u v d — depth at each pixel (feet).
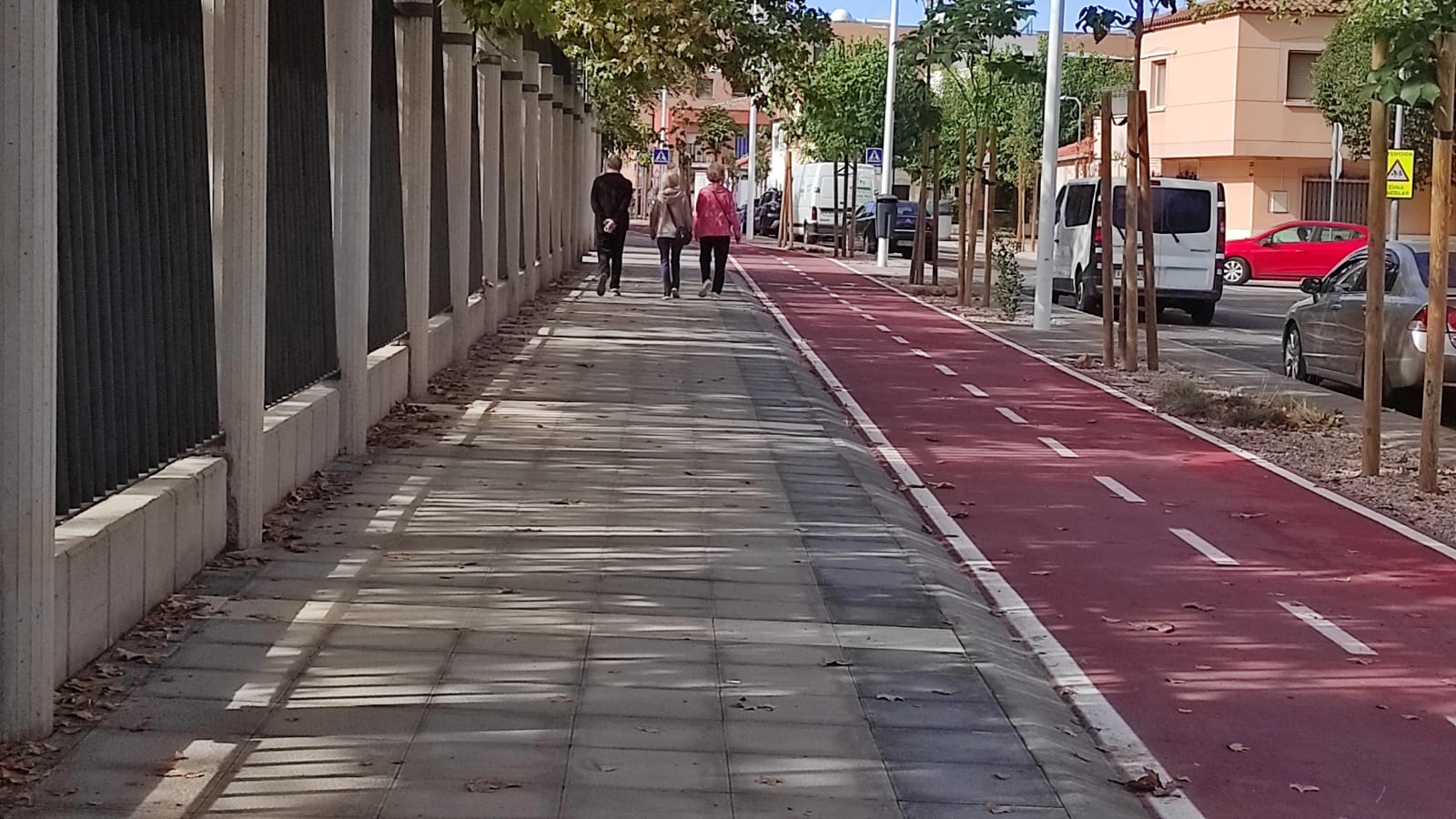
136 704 19.36
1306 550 33.27
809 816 17.12
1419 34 38.32
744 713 20.36
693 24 80.12
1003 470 42.14
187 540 24.58
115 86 22.61
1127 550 33.04
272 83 31.48
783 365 59.67
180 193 25.25
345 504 31.45
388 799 16.85
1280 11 72.33
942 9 94.38
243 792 16.85
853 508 33.71
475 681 21.01
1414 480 41.32
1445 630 27.27
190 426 25.80
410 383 46.03
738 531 30.96
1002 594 29.32
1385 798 19.48
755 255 161.79
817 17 93.09
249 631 22.59
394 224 44.57
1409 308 53.01
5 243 17.39
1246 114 165.68
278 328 32.45
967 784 18.34
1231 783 19.90
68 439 21.26
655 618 24.59
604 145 161.07
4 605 17.71
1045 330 82.28
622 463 37.60
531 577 26.61
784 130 167.43
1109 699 23.29
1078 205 98.78
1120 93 70.95
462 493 33.14
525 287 81.46
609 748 18.81
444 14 52.90
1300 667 24.97
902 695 21.44
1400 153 107.04
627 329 69.82
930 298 104.17
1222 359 71.97
